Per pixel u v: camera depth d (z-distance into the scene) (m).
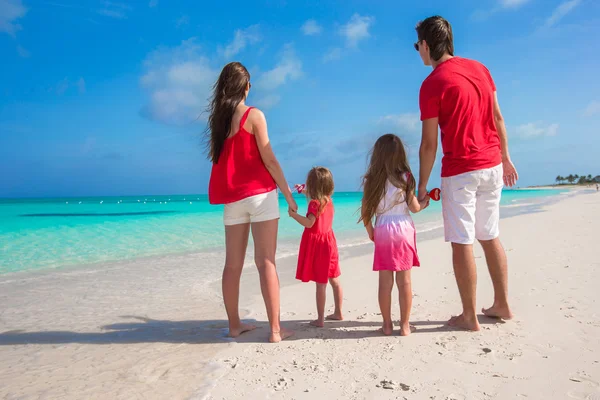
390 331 3.16
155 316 4.04
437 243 8.45
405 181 3.18
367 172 3.34
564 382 2.22
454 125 3.10
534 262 5.52
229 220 3.25
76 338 3.39
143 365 2.73
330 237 3.60
